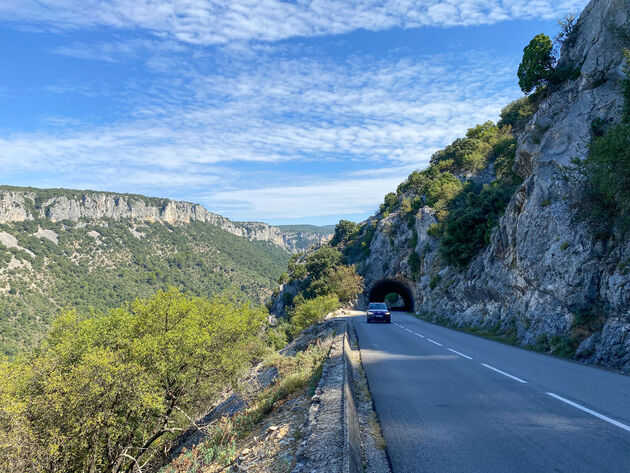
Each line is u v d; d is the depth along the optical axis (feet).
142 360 46.34
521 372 32.55
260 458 19.22
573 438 16.16
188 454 30.50
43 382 37.42
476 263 96.99
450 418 19.93
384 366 37.32
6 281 535.19
